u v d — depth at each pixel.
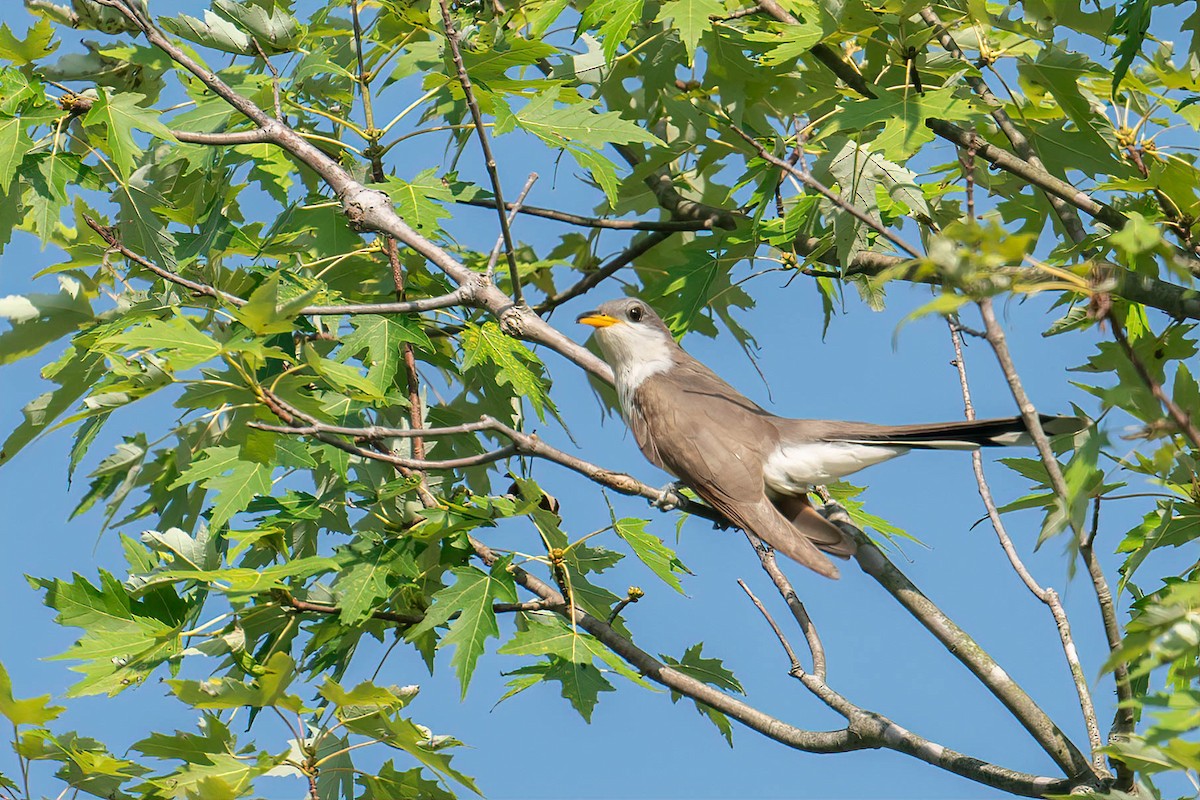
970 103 10.26
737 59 11.64
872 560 9.43
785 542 9.69
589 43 12.87
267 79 11.53
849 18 10.22
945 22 10.87
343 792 9.09
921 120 9.66
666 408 11.05
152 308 10.06
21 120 9.58
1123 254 8.97
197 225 11.18
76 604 9.38
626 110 13.11
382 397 8.96
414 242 10.52
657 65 12.17
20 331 10.19
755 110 12.36
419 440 10.81
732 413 10.84
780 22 11.13
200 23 11.23
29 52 10.02
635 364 11.77
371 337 10.66
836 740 8.52
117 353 9.21
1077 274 5.95
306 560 9.40
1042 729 7.98
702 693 9.16
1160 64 10.66
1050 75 10.60
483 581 9.36
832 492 11.73
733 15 11.34
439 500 10.28
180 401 8.05
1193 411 7.41
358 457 10.70
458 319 11.18
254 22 11.41
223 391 8.09
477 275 10.40
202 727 9.13
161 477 10.76
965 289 5.50
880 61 11.02
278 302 10.30
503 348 10.87
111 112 9.68
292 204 11.78
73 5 10.95
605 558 9.77
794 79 11.69
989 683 8.29
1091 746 7.77
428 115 12.71
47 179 9.69
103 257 10.12
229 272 10.66
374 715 8.34
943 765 8.14
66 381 10.23
